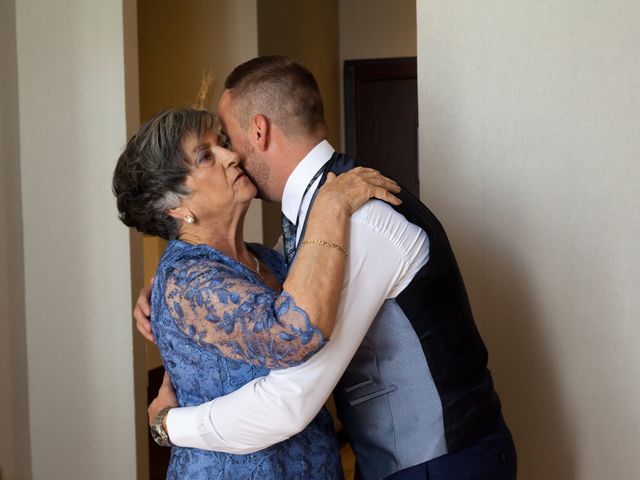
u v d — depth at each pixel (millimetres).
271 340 1277
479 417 1570
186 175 1491
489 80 2232
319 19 4848
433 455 1523
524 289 2229
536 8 2188
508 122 2223
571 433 2213
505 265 2242
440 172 2283
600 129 2156
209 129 1542
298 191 1577
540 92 2195
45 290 2887
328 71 5023
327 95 4977
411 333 1495
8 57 2820
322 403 1389
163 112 1518
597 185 2164
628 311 2160
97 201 2828
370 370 1536
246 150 1604
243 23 3963
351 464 4199
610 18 2135
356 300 1395
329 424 1602
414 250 1468
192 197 1503
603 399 2189
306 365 1348
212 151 1516
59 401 2904
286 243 1649
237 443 1396
